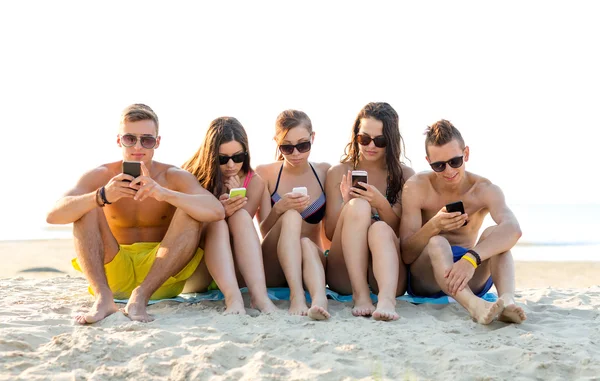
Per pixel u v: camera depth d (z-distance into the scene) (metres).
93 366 3.12
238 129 4.98
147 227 4.84
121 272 4.53
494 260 4.39
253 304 4.47
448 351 3.28
